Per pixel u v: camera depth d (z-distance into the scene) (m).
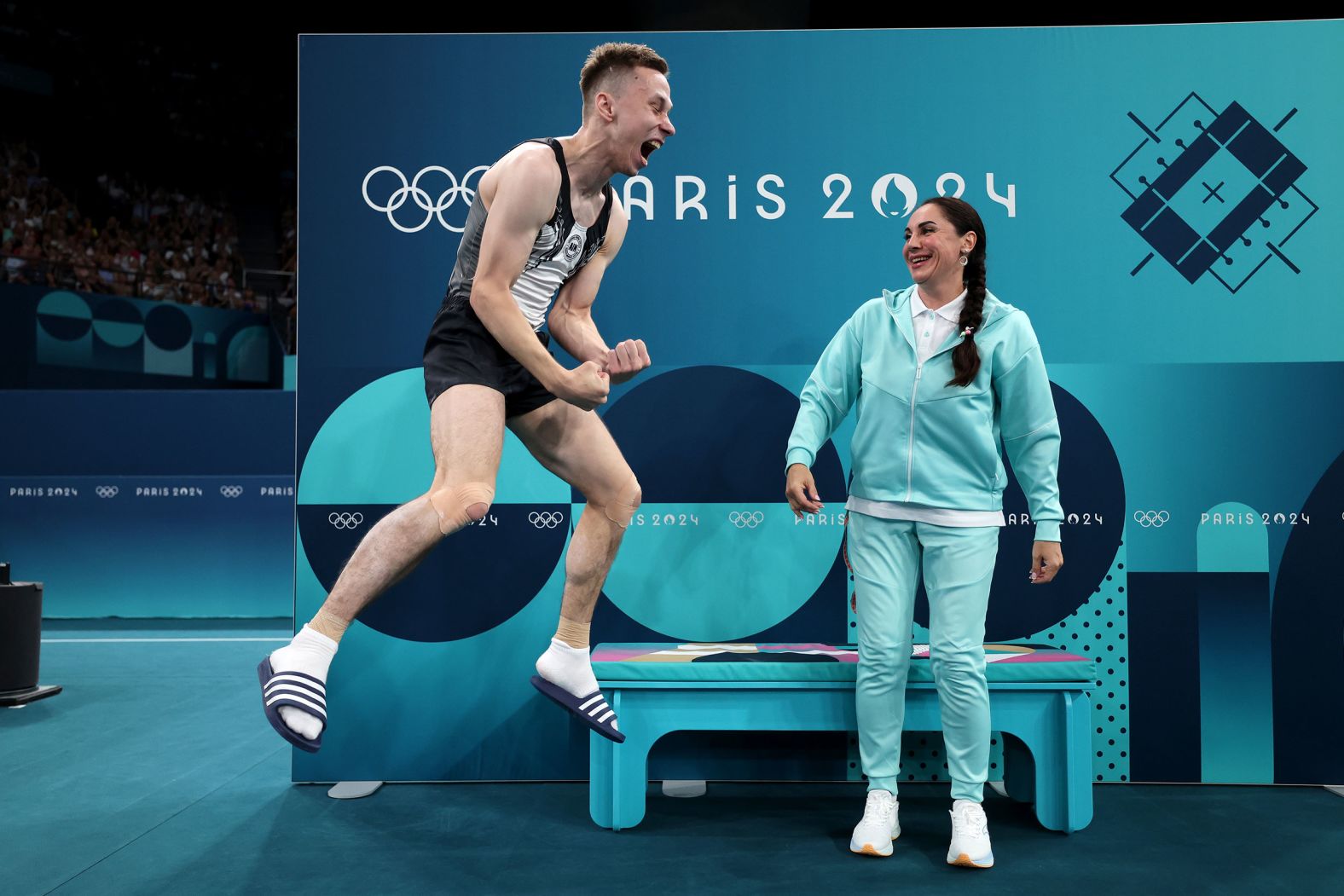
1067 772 2.17
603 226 1.94
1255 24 2.57
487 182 1.85
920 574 2.56
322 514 2.57
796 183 2.60
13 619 3.62
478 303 1.75
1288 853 2.05
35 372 7.99
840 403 2.27
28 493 5.98
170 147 10.15
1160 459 2.55
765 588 2.58
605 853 2.05
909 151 2.60
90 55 9.70
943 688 2.08
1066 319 2.57
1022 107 2.59
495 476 1.80
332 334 2.59
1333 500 2.53
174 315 8.78
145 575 6.02
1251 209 2.57
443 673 2.57
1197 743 2.54
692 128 2.61
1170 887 1.86
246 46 10.33
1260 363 2.55
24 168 9.24
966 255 2.14
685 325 2.60
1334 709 2.52
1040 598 2.56
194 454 6.05
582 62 2.61
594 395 1.74
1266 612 2.53
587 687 1.97
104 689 3.92
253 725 3.26
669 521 2.59
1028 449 2.18
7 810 2.33
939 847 2.10
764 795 2.48
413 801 2.41
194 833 2.17
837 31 2.61
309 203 2.60
